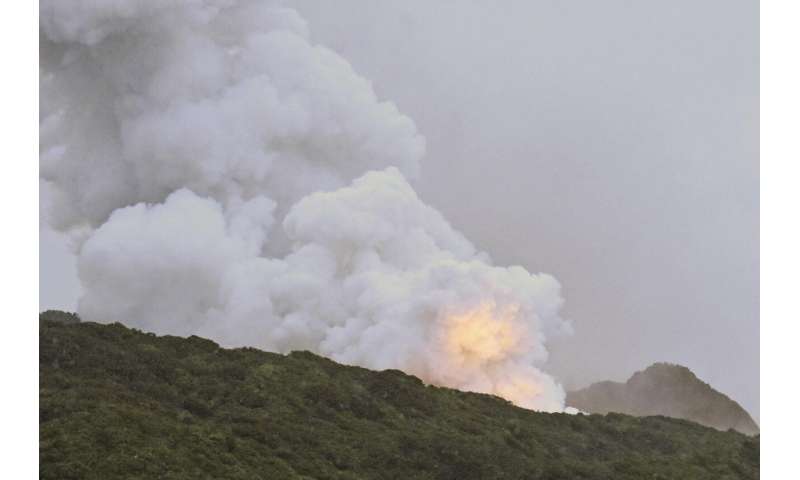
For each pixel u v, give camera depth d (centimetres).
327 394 14612
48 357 13562
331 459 13000
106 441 11675
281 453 12706
